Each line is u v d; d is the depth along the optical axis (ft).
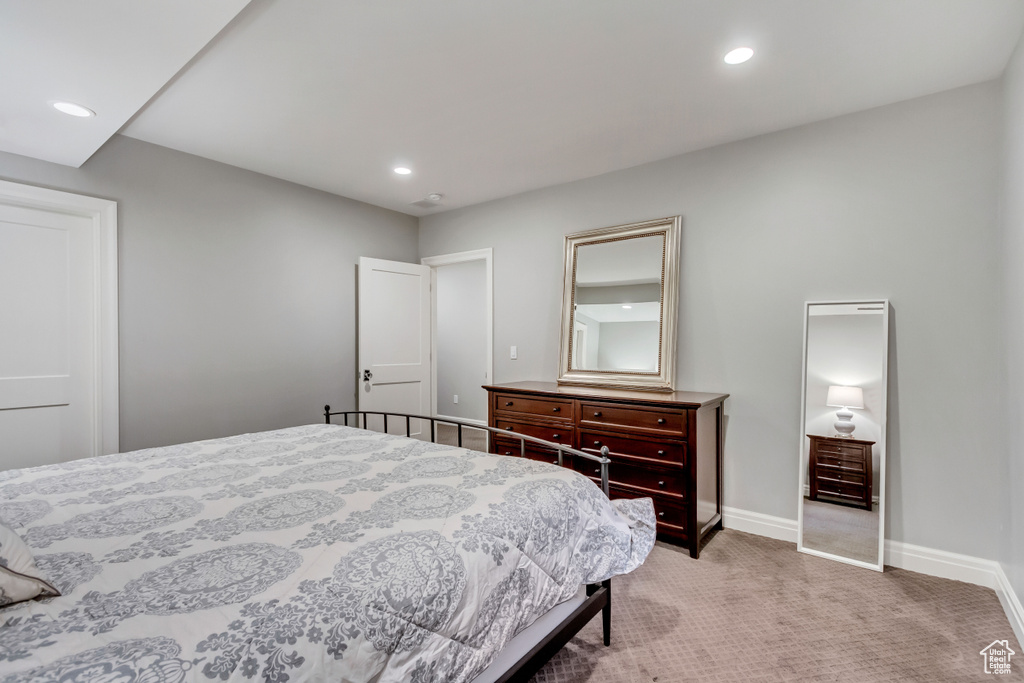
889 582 7.47
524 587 4.10
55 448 8.95
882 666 5.51
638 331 10.76
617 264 11.15
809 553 8.52
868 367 8.14
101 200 9.16
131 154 9.56
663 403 8.68
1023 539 5.97
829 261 8.64
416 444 7.06
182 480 5.26
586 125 8.93
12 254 8.55
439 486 4.93
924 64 6.90
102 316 9.22
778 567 8.00
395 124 8.88
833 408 8.45
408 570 3.34
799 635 6.10
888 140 8.10
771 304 9.26
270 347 11.81
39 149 8.24
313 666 2.66
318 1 5.56
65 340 9.05
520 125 8.93
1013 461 6.47
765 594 7.13
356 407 13.73
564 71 7.13
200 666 2.38
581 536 4.88
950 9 5.72
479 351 20.80
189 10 5.04
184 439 10.34
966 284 7.50
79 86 6.46
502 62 6.89
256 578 3.10
